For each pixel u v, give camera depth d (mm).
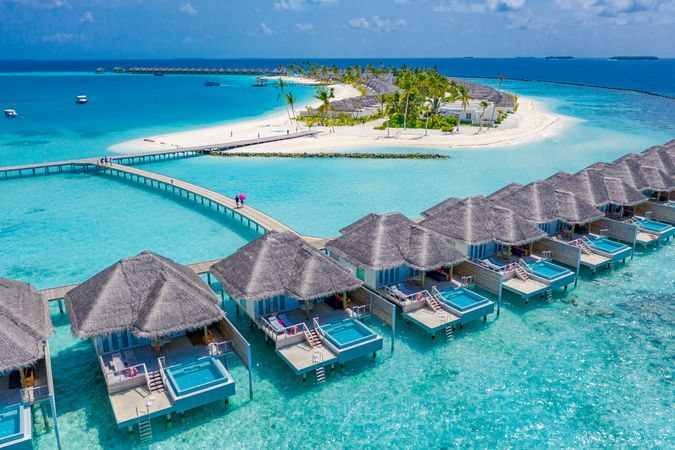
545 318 26078
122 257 34188
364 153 68562
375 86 142625
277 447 17625
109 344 20828
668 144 51625
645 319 25953
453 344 23781
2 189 51938
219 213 44031
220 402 19844
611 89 191125
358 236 27344
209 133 84438
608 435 18078
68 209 45312
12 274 31484
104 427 18359
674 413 19172
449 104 100812
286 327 22547
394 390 20609
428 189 50875
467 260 28109
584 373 21609
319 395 20281
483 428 18516
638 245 35875
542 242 31984
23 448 16141
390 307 23547
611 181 38438
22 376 18609
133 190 51875
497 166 60906
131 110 120000
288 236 25109
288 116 108438
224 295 28391
